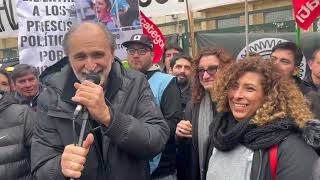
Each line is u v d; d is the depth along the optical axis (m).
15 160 3.18
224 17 9.01
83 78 2.08
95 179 2.14
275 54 3.54
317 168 1.81
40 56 4.41
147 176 2.35
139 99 2.27
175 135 3.46
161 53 6.04
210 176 2.30
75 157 1.83
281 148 2.04
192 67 3.38
